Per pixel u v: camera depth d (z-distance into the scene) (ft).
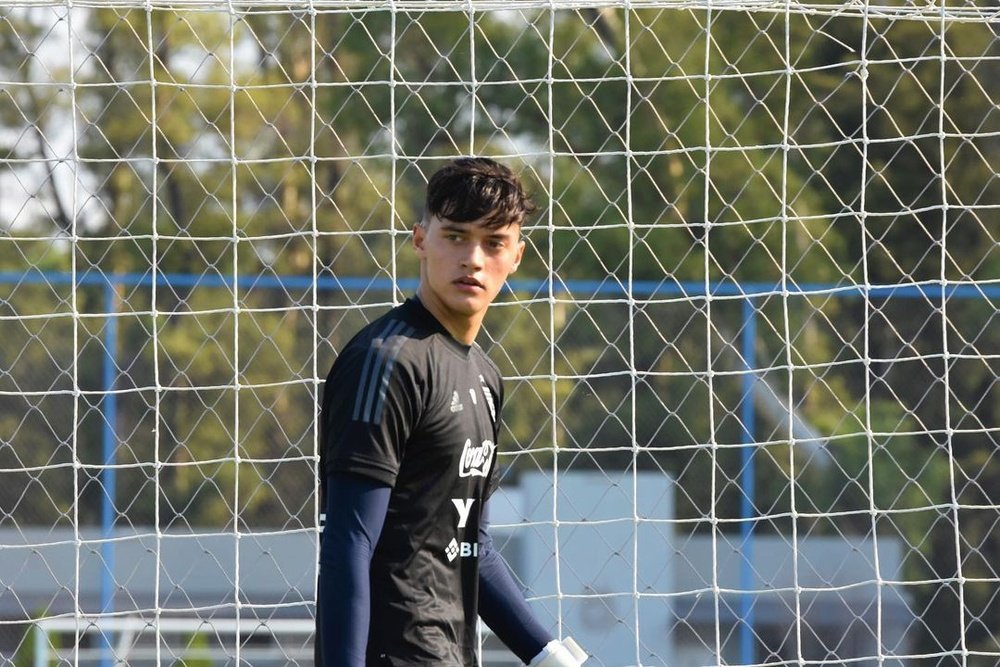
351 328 118.62
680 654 111.75
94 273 116.67
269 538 112.27
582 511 100.27
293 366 122.31
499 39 174.70
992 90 164.35
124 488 119.14
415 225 41.70
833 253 162.81
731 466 120.78
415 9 58.23
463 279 39.34
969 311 133.39
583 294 120.47
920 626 122.62
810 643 117.19
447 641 39.45
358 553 36.99
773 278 161.48
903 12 59.62
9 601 109.81
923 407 129.90
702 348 120.78
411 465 38.73
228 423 127.44
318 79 208.85
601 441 121.80
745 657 114.62
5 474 111.86
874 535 58.75
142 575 111.96
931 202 165.37
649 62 169.68
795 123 165.89
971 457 130.21
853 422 127.03
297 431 127.75
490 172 39.86
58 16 58.29
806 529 121.08
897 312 129.59
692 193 162.40
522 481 103.30
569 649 43.34
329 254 192.95
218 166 199.82
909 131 164.76
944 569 126.41
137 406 119.75
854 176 165.78
